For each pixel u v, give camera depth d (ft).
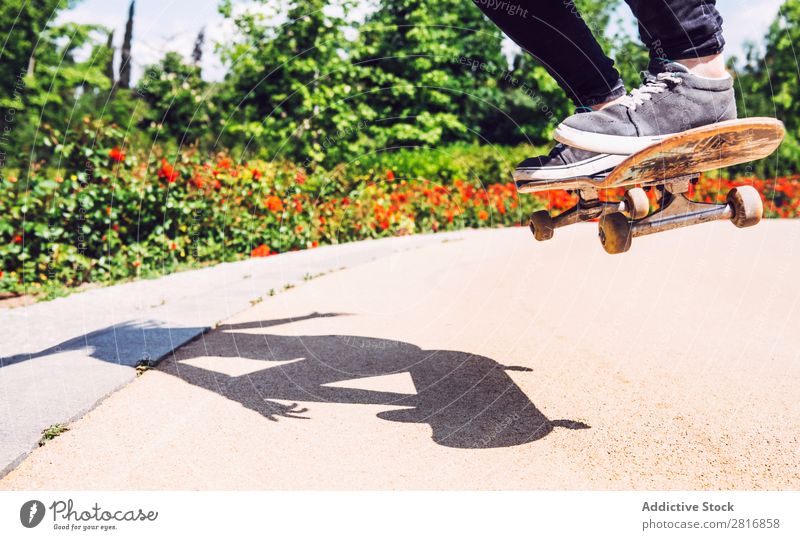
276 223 23.62
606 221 6.94
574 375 9.99
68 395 9.00
